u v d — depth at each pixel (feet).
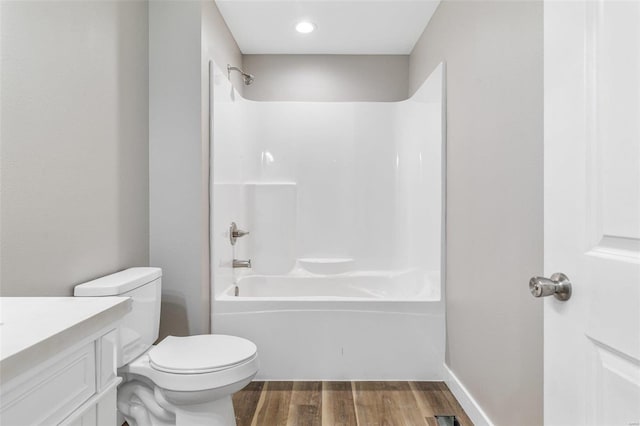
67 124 4.85
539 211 4.38
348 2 8.43
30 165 4.22
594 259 2.40
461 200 6.89
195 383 4.88
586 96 2.48
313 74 11.53
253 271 11.02
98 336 2.82
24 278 4.15
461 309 6.85
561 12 2.71
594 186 2.42
